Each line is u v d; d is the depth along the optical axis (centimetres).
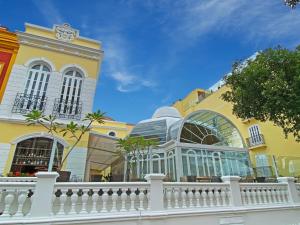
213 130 1543
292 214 773
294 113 838
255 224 688
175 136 1354
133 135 1677
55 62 1208
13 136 992
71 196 517
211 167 1278
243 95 978
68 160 1036
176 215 588
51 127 946
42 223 457
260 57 962
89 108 1184
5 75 1112
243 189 746
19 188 488
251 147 1923
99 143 1316
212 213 637
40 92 1133
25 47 1173
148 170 1304
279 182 855
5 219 444
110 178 1265
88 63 1285
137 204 576
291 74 873
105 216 514
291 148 1642
